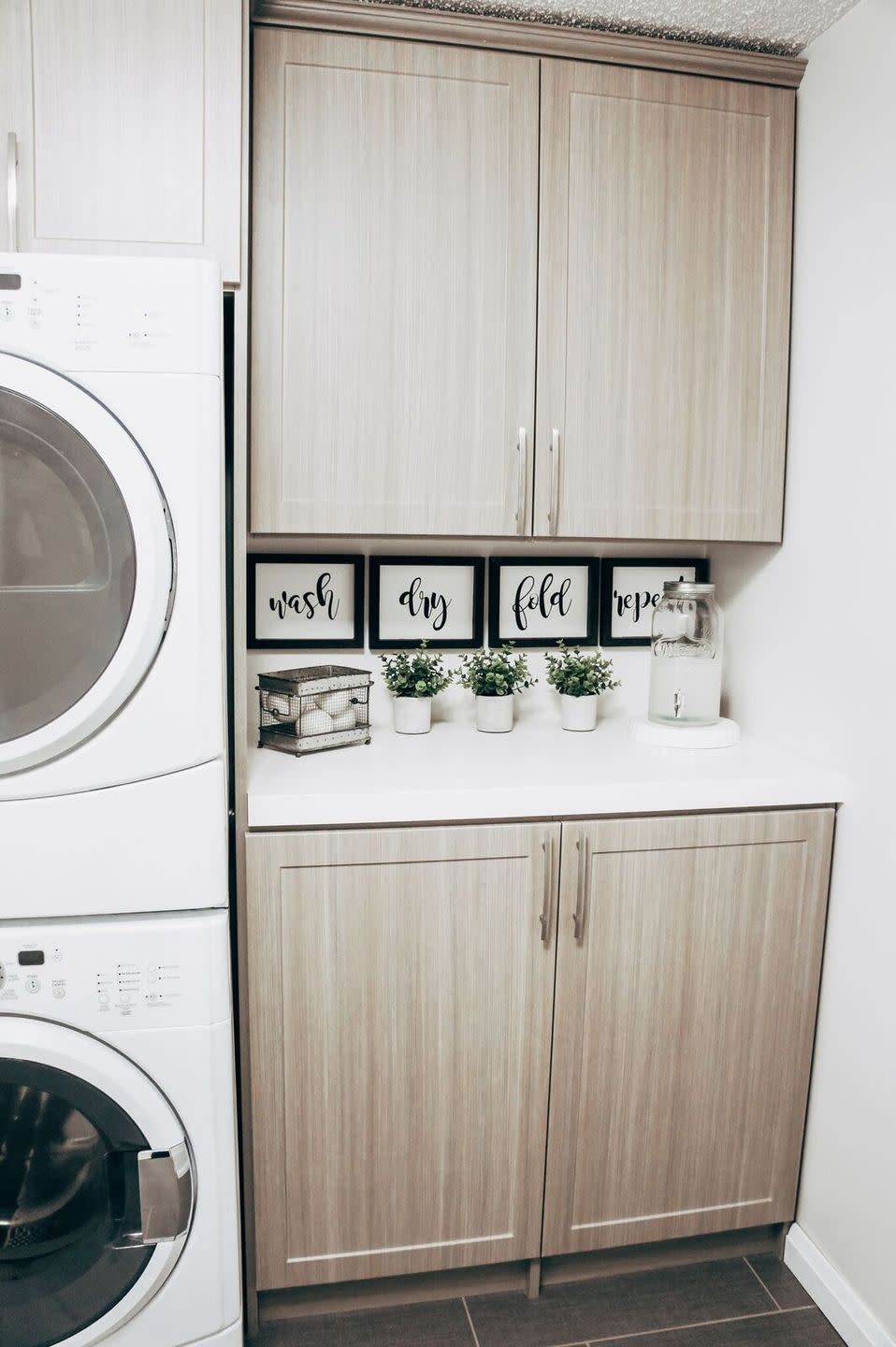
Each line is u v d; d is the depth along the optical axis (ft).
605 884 5.45
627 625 7.18
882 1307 5.24
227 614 5.55
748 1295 5.85
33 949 4.43
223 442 4.38
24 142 4.61
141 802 4.44
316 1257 5.46
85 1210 4.58
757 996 5.79
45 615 4.19
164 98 4.69
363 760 5.85
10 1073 4.40
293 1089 5.28
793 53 5.94
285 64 5.28
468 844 5.24
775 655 6.38
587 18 5.58
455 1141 5.50
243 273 4.81
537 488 5.81
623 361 5.85
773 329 6.07
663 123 5.76
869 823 5.43
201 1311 4.81
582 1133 5.65
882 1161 5.27
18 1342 4.61
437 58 5.44
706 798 5.49
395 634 6.80
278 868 5.07
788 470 6.21
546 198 5.64
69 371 4.13
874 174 5.27
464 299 5.59
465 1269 5.80
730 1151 5.91
